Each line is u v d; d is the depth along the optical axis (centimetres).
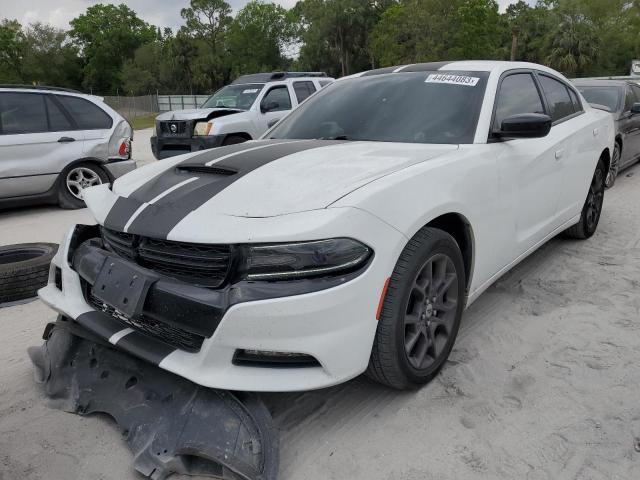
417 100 347
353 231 221
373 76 396
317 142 325
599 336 333
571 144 416
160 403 240
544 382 285
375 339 243
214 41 7681
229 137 949
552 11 5434
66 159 741
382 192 237
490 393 276
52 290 298
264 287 214
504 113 346
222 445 213
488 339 332
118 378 261
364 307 226
